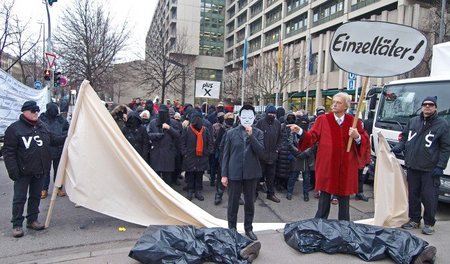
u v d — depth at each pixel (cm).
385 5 2878
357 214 639
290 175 733
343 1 3403
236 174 468
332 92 3450
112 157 522
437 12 2011
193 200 715
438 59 733
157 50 3231
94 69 2106
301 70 3959
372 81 2595
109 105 1480
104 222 550
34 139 490
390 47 437
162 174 751
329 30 3666
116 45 2208
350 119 470
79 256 412
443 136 511
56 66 2209
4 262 408
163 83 3084
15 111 1012
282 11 4759
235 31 6738
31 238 482
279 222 585
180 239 392
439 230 540
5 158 470
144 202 528
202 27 7262
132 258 387
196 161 705
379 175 561
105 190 520
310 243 434
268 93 3734
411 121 557
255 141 460
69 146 523
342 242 429
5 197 677
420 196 544
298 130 472
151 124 730
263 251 437
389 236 430
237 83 4738
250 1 6034
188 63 4072
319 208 496
